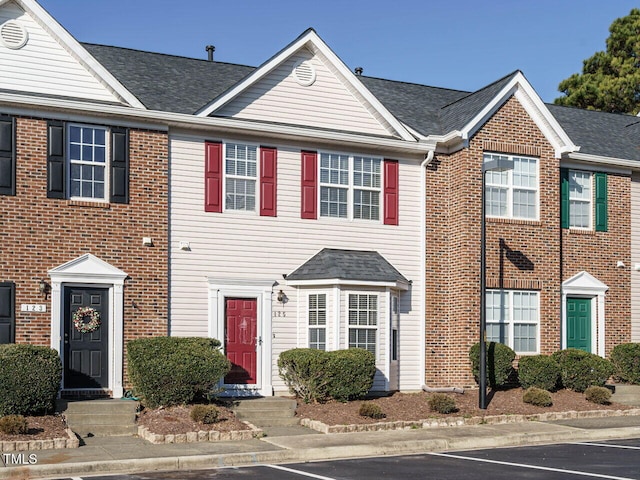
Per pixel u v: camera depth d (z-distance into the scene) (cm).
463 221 2139
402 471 1278
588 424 1798
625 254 2467
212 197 1950
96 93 1831
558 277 2252
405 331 2139
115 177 1831
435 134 2244
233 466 1349
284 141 2044
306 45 2056
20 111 1752
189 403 1723
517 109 2231
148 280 1852
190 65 2231
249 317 1969
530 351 2211
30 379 1543
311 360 1836
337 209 2095
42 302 1744
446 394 1956
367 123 2138
